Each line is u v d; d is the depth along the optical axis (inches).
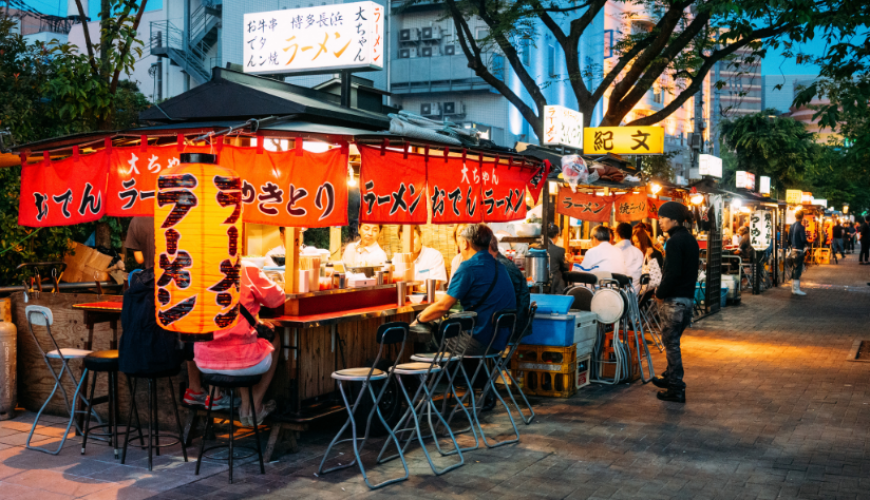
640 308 427.2
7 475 218.1
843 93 375.9
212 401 225.8
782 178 1416.1
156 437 236.1
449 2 669.9
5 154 266.1
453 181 255.6
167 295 185.5
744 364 402.0
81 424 270.8
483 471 225.3
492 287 261.4
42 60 380.5
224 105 269.9
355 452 214.4
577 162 383.9
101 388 271.1
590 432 268.8
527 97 1171.3
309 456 238.7
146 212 214.7
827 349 452.1
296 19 324.8
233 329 212.8
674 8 585.3
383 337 215.9
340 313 256.2
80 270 357.1
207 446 247.6
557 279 410.6
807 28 404.8
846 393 332.5
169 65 981.8
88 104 351.3
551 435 264.8
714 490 209.8
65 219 229.1
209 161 186.2
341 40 317.1
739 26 518.6
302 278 245.9
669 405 309.4
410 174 237.6
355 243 362.6
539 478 219.0
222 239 185.8
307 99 291.4
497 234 457.7
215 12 949.2
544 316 318.3
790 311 653.9
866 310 661.3
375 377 223.0
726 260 757.9
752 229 934.4
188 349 227.5
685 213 320.8
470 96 1114.7
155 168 214.1
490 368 293.4
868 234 1396.4
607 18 1368.1
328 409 246.2
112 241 404.8
